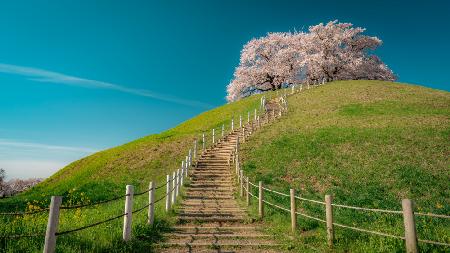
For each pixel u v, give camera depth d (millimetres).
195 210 16219
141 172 29281
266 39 75000
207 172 25797
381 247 8898
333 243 10242
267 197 18094
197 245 10562
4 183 66375
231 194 20172
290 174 22812
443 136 28047
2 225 9555
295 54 74062
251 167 25078
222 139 35438
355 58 70750
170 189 16688
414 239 7867
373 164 23062
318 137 30219
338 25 72375
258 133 34875
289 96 54469
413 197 17859
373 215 13883
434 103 42781
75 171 35250
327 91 53875
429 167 22078
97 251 8719
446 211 15055
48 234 7191
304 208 15867
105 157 36312
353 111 40062
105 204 19188
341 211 15039
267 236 11734
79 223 11242
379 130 30797
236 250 10258
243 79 74125
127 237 9938
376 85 56125
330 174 22031
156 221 13047
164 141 38969
